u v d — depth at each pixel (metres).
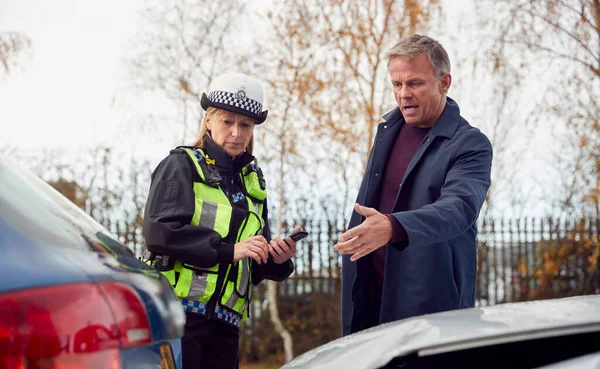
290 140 10.40
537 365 1.97
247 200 3.73
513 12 10.33
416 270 3.53
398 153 3.84
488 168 3.59
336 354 2.29
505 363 2.00
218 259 3.41
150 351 2.02
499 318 2.13
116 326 1.87
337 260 10.44
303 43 10.55
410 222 3.08
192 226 3.39
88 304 1.84
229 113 3.64
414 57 3.67
